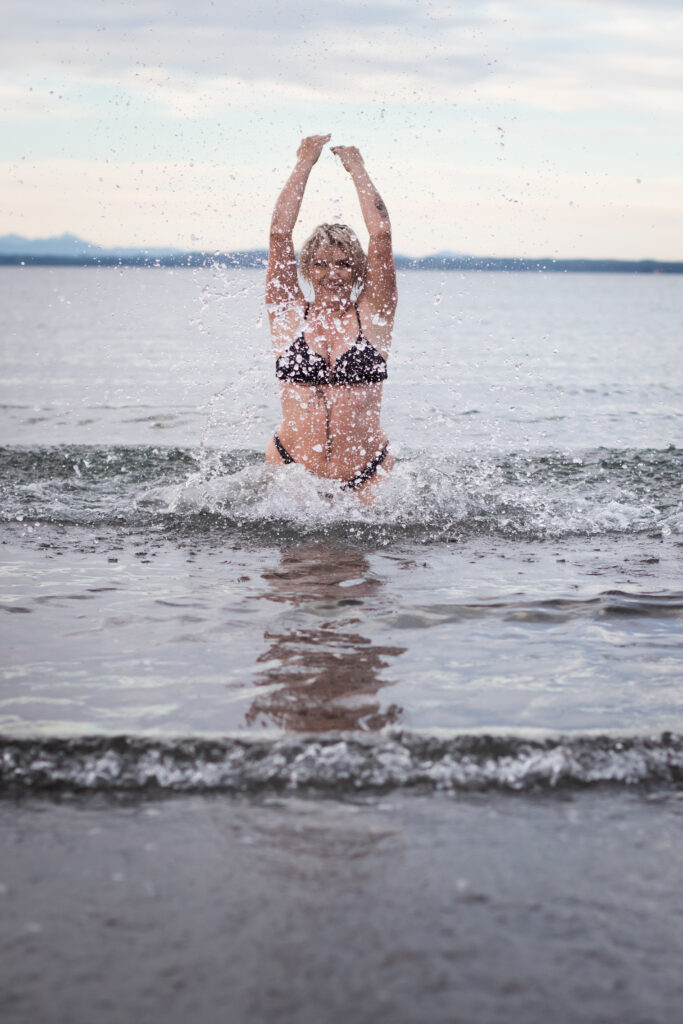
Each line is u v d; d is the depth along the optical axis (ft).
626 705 6.84
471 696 6.95
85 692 6.93
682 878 4.94
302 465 14.11
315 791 5.82
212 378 36.65
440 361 45.34
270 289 13.60
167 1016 3.86
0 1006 3.92
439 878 4.89
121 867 4.97
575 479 16.24
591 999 3.99
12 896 4.71
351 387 13.57
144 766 5.96
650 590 9.84
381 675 7.36
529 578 10.31
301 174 13.37
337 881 4.85
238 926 4.46
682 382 36.35
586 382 36.11
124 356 47.29
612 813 5.63
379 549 11.69
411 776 5.94
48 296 138.72
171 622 8.64
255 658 7.70
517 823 5.49
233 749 6.07
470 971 4.16
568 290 241.14
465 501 14.21
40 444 20.15
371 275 13.51
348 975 4.12
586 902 4.70
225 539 12.17
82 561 10.98
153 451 19.12
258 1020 3.84
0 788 5.79
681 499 14.82
